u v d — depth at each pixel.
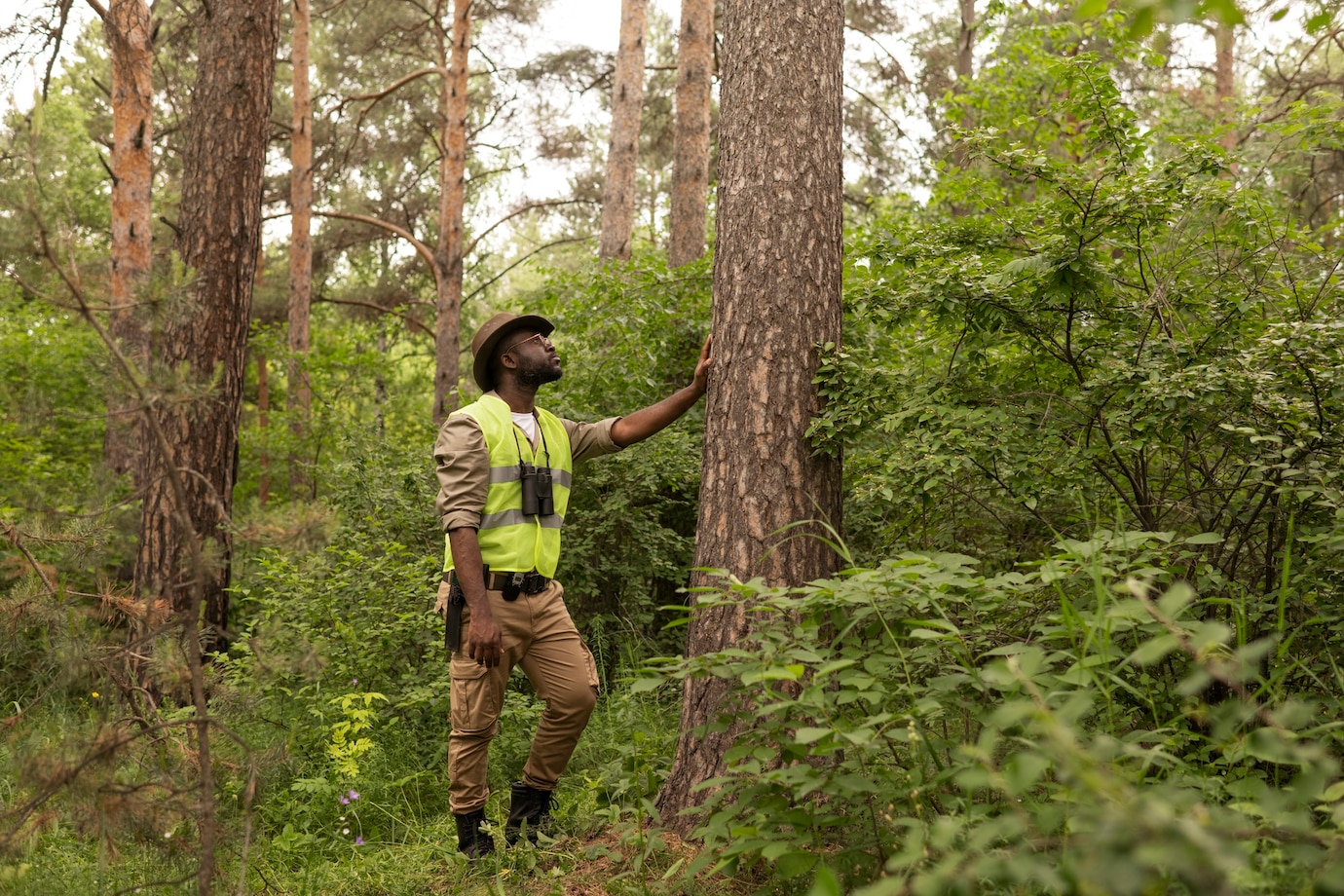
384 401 15.02
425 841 3.41
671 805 3.20
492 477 3.16
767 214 3.41
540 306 6.95
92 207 15.30
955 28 15.02
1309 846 1.58
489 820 3.45
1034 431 3.35
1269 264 3.58
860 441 3.92
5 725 2.56
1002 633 2.65
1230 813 1.80
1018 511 3.81
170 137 16.31
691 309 6.50
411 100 16.70
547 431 3.37
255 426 13.02
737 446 3.33
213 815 2.35
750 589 2.29
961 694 2.42
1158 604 1.58
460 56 13.70
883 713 2.13
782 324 3.35
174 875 2.90
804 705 2.23
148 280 2.46
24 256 2.28
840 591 2.28
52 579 2.58
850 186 15.30
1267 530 3.22
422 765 4.23
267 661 2.66
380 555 5.68
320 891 3.00
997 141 3.64
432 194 18.75
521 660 3.21
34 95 2.35
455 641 3.15
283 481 13.26
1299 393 3.10
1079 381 3.43
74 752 2.28
